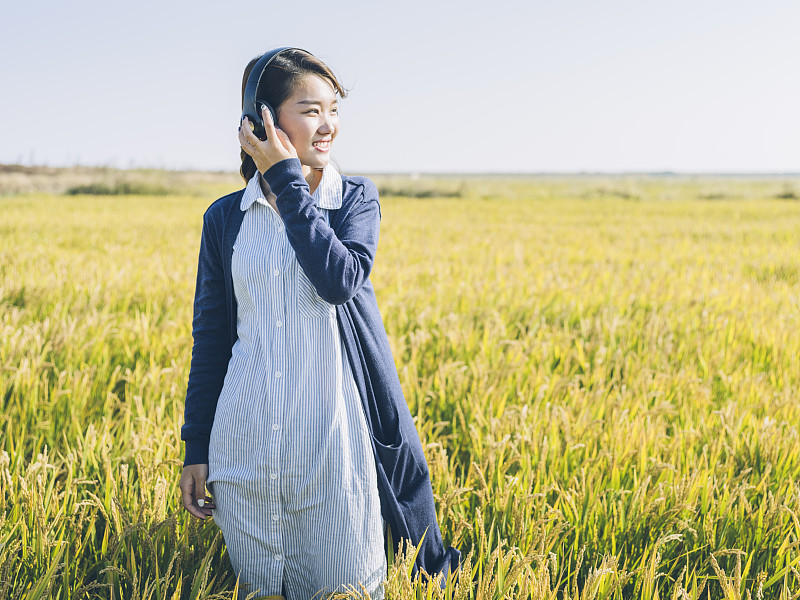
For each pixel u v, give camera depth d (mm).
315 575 1998
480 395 4043
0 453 2887
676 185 86688
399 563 1955
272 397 1947
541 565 2086
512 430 3502
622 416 3578
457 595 2010
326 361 1984
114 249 12219
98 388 4391
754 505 3125
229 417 1978
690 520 2744
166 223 20141
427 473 2139
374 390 2053
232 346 2154
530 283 8562
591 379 4699
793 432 3523
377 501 2023
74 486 2891
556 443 3324
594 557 2686
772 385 4801
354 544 1964
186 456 2104
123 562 2486
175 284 7941
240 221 2049
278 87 1891
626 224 23969
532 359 5113
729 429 3557
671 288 8375
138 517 2402
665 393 4445
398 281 8203
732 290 8625
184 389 4281
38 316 6383
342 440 1961
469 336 5473
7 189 43156
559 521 2719
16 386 3957
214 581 2270
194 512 2102
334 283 1829
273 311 1972
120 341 5438
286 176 1841
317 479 1948
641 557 2664
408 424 2119
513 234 19078
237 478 1960
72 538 2525
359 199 2072
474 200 50938
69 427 3791
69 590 2268
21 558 2439
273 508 1968
